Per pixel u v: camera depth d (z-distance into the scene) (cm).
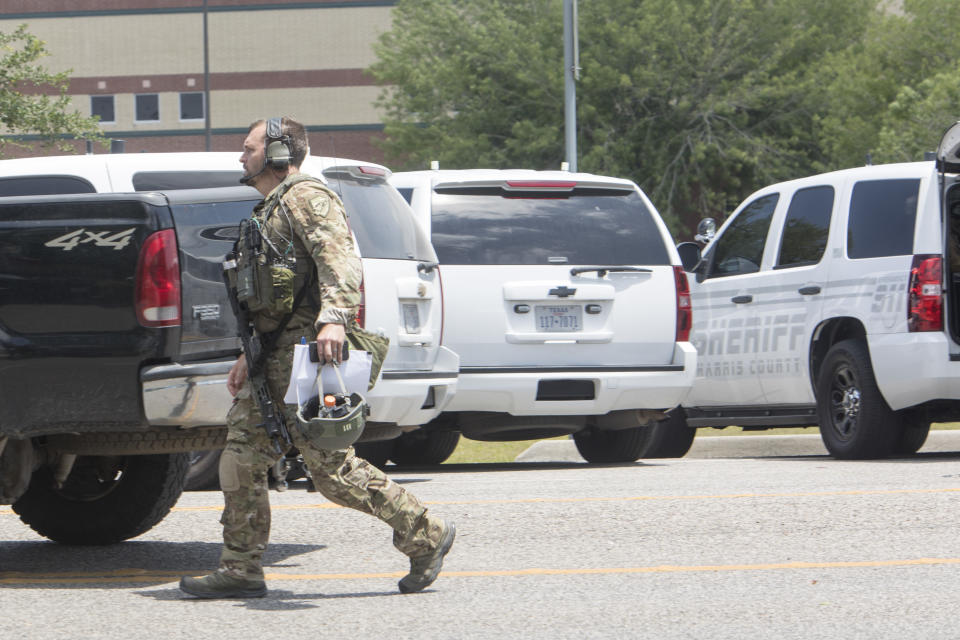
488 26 18788
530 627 1962
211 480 3650
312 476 2177
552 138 17588
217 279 2383
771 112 18262
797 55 18375
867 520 2908
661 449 5403
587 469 4319
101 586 2353
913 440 4781
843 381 4519
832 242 4581
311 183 2139
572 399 4253
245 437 2188
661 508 3120
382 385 3491
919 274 4231
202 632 1958
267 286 2114
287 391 2119
